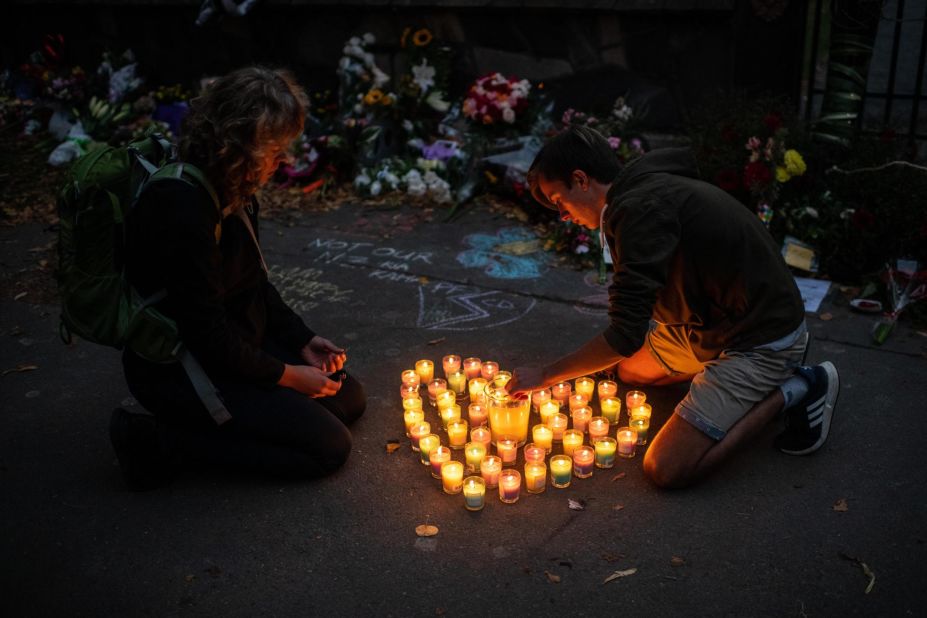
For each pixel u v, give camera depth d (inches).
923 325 156.7
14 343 160.1
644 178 104.0
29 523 108.7
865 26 182.9
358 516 109.0
